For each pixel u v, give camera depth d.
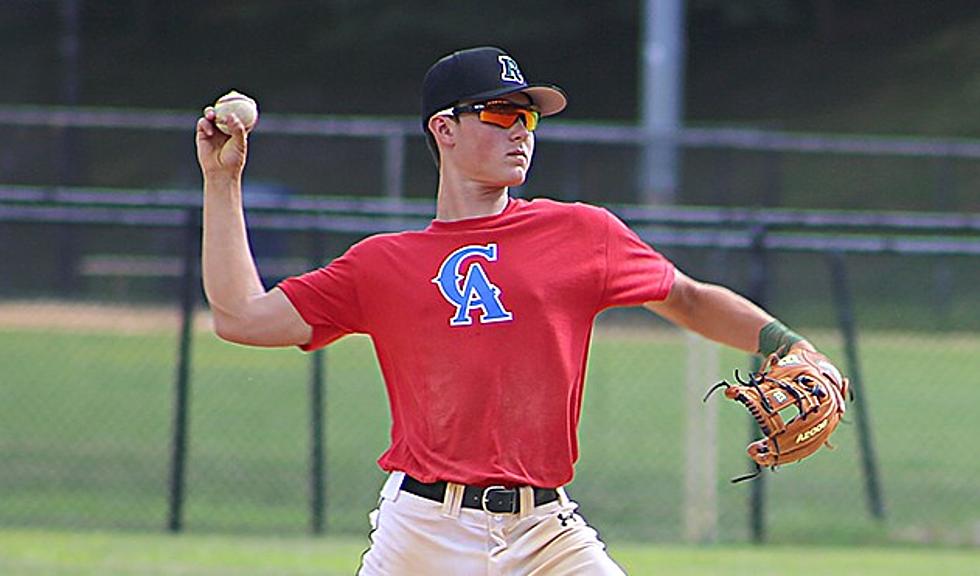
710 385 39.09
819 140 82.31
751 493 36.81
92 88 124.75
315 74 126.62
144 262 79.50
